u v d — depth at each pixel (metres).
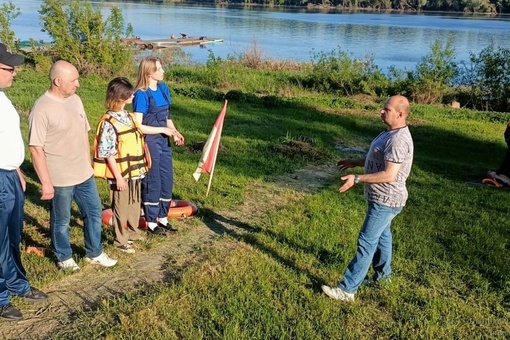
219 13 71.56
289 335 3.89
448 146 11.01
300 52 31.47
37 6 62.88
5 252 3.88
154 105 5.18
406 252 5.42
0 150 3.66
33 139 4.00
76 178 4.33
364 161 4.68
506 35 44.44
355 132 11.69
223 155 8.86
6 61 3.56
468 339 4.01
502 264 5.23
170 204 6.03
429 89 16.48
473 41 39.06
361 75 17.58
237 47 32.66
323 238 5.63
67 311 4.09
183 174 7.64
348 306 4.35
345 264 5.00
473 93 16.73
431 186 7.95
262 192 7.19
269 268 4.86
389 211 4.18
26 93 13.05
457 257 5.31
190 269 4.75
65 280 4.52
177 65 21.00
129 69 18.72
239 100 14.44
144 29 45.06
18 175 3.89
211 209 6.41
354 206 6.73
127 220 5.07
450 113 14.55
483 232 6.01
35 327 3.86
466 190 7.81
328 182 7.86
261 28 48.53
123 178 4.83
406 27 52.88
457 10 93.19
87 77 17.09
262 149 9.42
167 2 100.69
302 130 11.30
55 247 4.53
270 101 14.15
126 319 3.92
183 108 12.88
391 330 4.07
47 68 17.94
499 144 11.35
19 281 4.05
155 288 4.43
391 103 4.07
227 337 3.77
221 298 4.32
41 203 6.17
